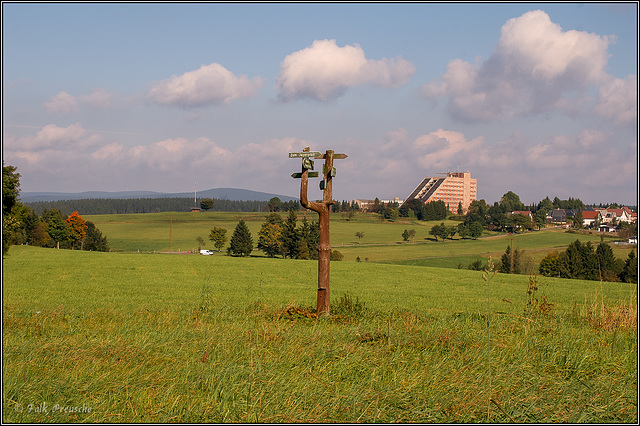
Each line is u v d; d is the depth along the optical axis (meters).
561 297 30.66
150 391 5.64
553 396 5.98
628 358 7.66
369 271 52.06
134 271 47.31
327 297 12.78
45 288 33.84
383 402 5.62
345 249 138.38
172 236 165.12
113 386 5.79
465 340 8.50
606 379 6.63
